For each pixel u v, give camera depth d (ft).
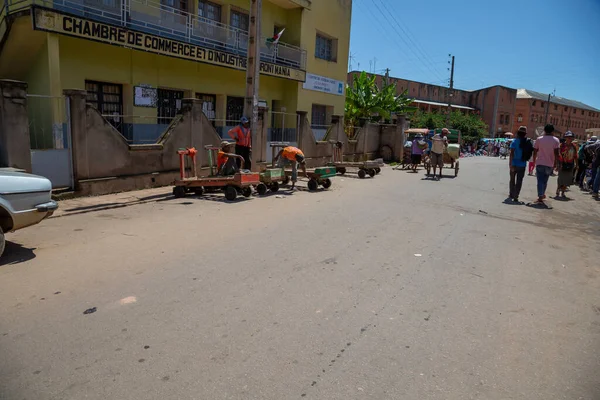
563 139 43.73
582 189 47.75
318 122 79.51
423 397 9.48
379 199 35.81
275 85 69.21
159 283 15.52
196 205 30.55
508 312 14.21
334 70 79.66
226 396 9.27
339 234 23.38
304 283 15.94
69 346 11.15
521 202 37.11
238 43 57.88
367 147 80.23
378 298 14.85
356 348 11.46
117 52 44.73
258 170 48.21
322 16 74.08
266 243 21.07
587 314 14.30
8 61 41.63
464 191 42.57
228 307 13.69
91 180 32.32
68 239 21.06
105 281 15.61
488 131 205.16
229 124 61.72
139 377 9.88
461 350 11.61
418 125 134.31
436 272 17.85
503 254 20.97
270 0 64.39
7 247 19.60
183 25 49.62
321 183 41.42
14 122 26.89
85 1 39.42
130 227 23.68
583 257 21.09
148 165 36.99
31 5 33.53
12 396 9.12
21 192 17.54
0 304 13.56
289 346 11.44
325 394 9.45
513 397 9.61
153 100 49.32
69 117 30.68
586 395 9.78
